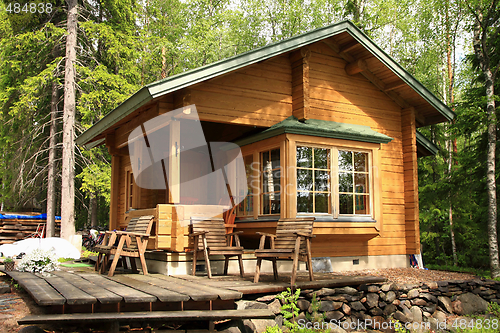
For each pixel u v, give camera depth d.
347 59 8.74
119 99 15.54
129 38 17.03
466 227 14.56
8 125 16.41
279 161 7.67
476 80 12.56
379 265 8.71
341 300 5.80
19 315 4.39
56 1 16.77
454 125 11.22
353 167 8.16
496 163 11.79
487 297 7.40
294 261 5.39
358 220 7.98
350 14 19.39
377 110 9.12
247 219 8.23
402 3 19.77
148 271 7.08
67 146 14.30
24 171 16.52
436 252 16.08
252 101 7.71
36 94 15.85
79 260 9.66
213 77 6.74
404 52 20.64
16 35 16.00
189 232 6.53
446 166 15.08
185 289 4.68
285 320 5.09
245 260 7.11
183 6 25.12
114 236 6.57
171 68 23.94
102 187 15.60
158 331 4.25
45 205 20.53
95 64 17.02
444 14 16.20
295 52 8.11
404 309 6.33
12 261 6.95
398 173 9.26
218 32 23.16
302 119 7.92
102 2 16.66
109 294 4.22
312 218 5.81
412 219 9.07
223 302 4.61
